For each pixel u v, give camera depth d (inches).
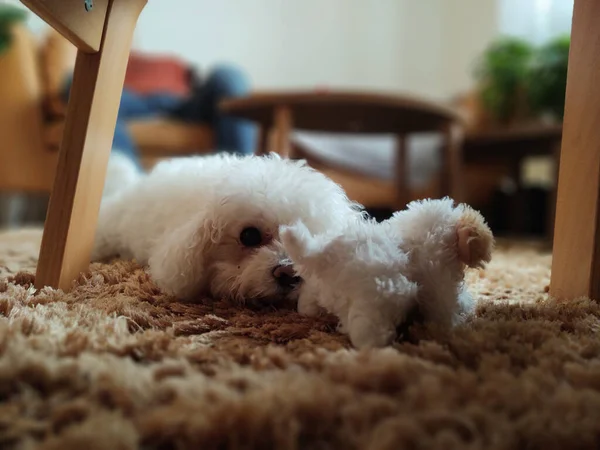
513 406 15.1
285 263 27.5
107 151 31.6
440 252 22.2
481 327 22.3
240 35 144.9
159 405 15.3
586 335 22.6
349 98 63.9
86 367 16.9
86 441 13.1
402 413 14.5
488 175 112.3
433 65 148.3
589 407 15.0
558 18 122.0
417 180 104.8
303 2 146.9
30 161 89.4
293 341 22.3
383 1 147.6
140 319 25.1
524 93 108.6
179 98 107.9
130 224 38.5
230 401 14.7
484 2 139.3
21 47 87.5
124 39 30.5
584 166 29.3
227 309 28.5
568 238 30.4
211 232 30.1
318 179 31.0
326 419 14.4
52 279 29.1
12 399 15.6
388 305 20.5
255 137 101.1
